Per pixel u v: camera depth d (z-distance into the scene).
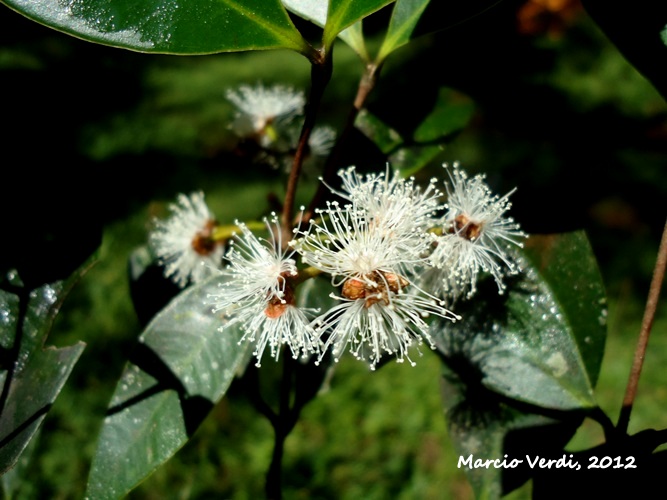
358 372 0.45
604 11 0.12
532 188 0.14
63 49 0.73
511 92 0.19
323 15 0.12
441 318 0.13
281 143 0.16
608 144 0.18
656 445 0.11
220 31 0.10
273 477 0.14
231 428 0.41
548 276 0.13
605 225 0.51
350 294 0.12
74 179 0.14
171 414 0.12
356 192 0.12
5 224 0.13
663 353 0.43
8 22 0.76
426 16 0.12
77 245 0.13
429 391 0.43
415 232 0.12
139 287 0.16
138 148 0.59
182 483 0.38
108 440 0.12
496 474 0.13
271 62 0.72
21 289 0.13
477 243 0.12
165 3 0.10
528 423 0.13
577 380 0.13
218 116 0.63
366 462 0.41
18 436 0.11
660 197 0.52
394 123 0.15
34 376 0.12
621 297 0.47
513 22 0.21
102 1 0.10
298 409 0.14
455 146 0.51
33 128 0.60
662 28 0.12
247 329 0.12
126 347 0.45
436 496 0.39
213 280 0.13
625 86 0.56
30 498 0.37
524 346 0.13
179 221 0.15
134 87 0.68
